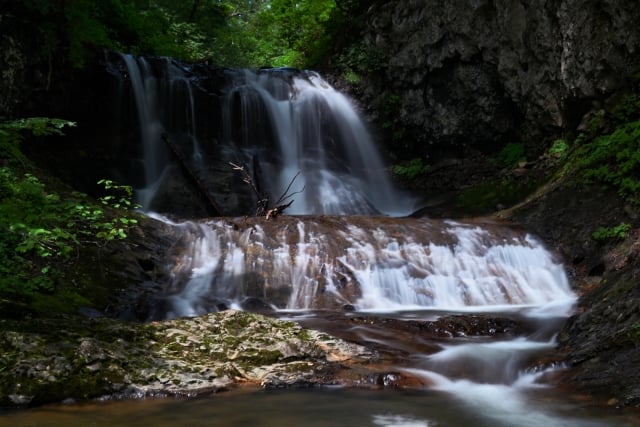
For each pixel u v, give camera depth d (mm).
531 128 14828
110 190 13617
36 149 12727
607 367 5320
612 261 9820
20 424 4223
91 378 5051
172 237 10109
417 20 17172
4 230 7246
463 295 9586
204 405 4754
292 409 4664
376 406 4773
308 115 17578
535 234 11352
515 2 14578
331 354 6051
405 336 6895
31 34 11797
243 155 16125
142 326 6246
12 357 5062
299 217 11281
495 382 5492
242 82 17172
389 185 17422
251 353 5848
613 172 11297
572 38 12750
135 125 15195
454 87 16688
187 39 24719
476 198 14258
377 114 18344
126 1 20750
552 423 4344
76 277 8031
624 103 11906
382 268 9734
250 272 9367
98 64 14688
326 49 20578
